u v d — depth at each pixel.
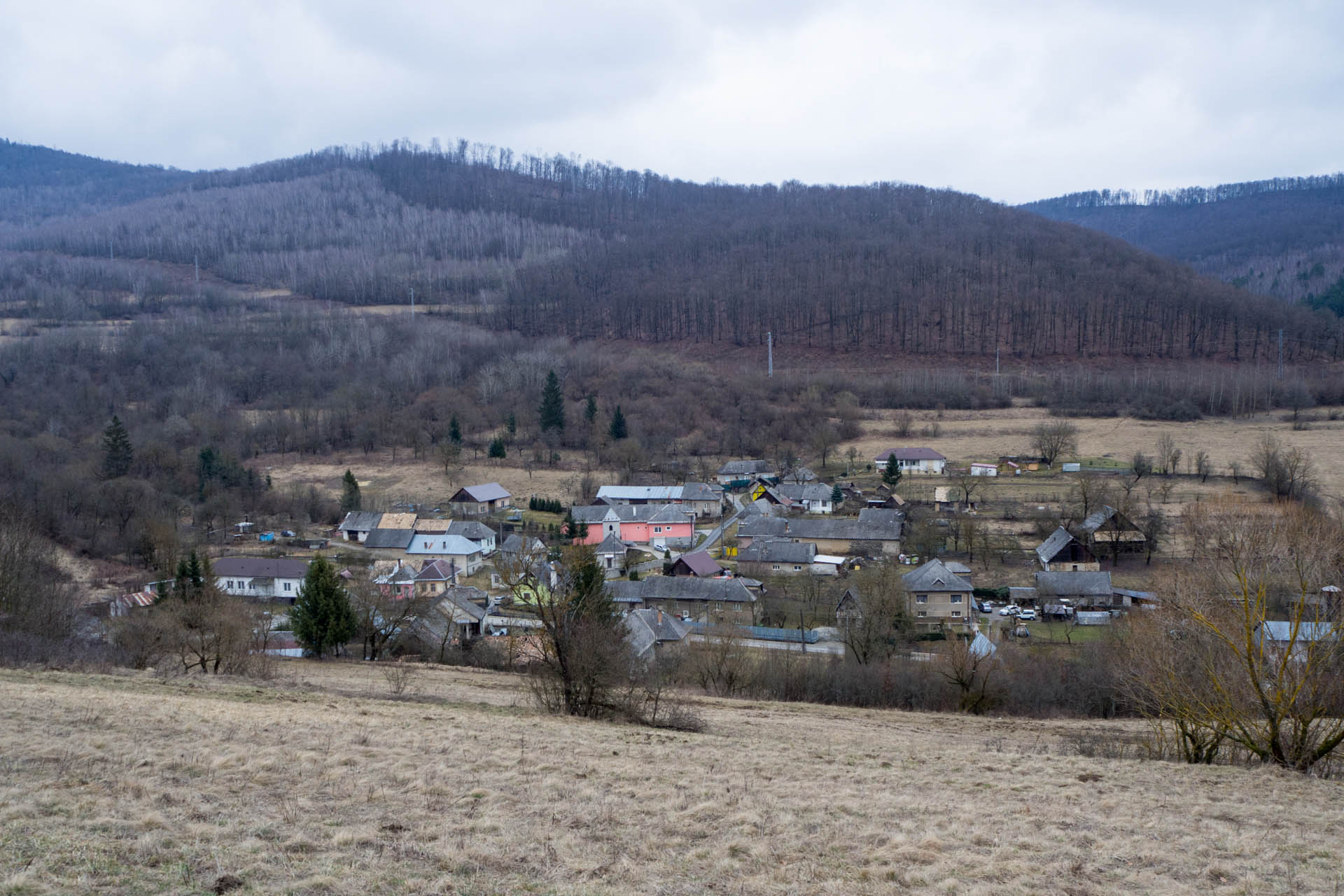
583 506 105.25
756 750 26.19
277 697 30.98
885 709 44.69
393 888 13.26
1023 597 73.81
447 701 35.50
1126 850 17.02
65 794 16.03
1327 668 26.03
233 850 14.11
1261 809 20.17
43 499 87.00
